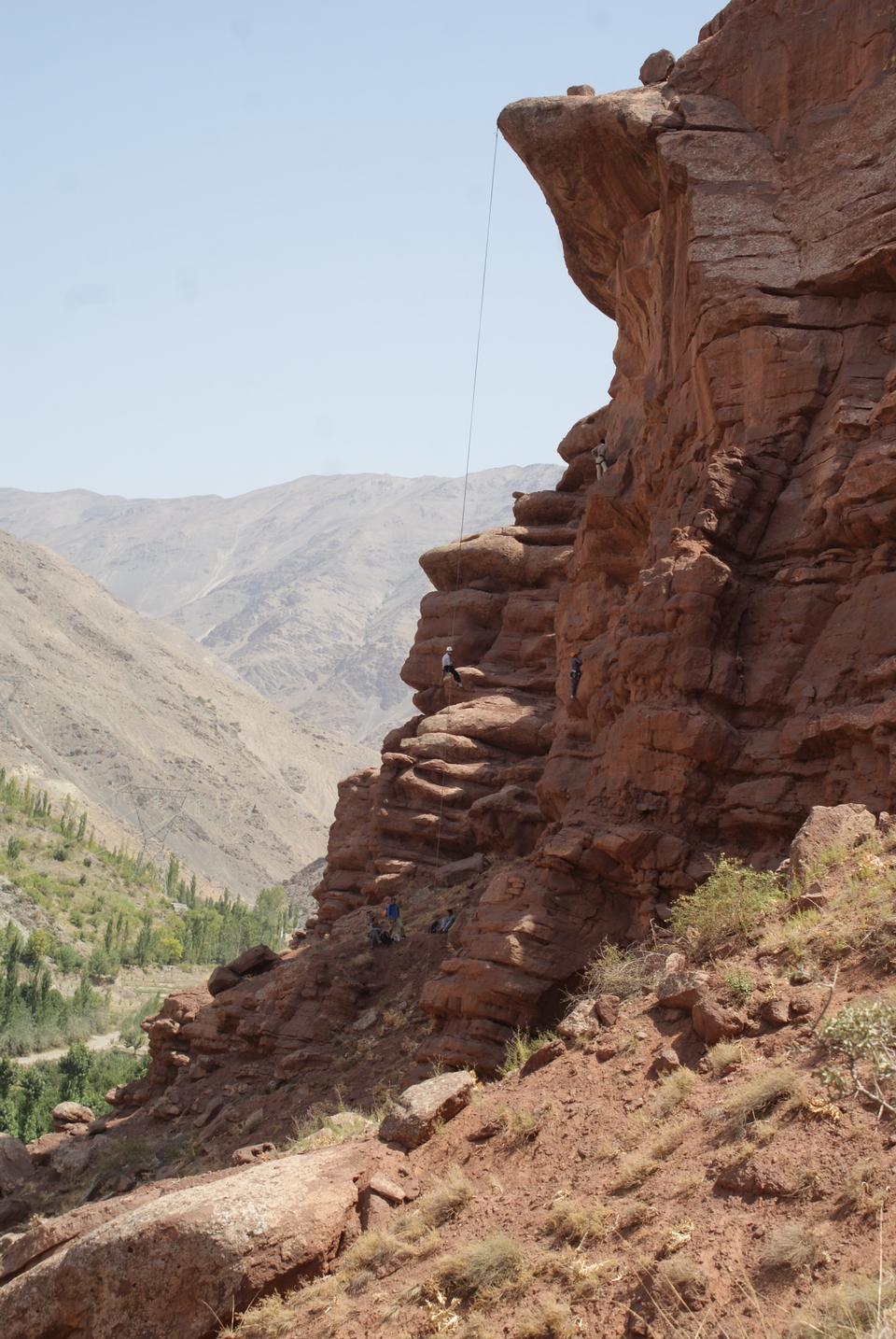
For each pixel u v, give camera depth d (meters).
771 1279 8.17
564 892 20.69
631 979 14.55
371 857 38.91
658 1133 10.55
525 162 28.22
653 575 21.23
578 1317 8.73
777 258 22.77
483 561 40.34
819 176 22.97
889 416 20.17
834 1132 9.27
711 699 20.25
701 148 24.31
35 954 128.00
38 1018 101.44
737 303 22.48
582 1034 13.24
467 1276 9.77
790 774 19.25
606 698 22.72
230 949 150.50
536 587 40.22
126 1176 26.72
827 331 22.05
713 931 13.77
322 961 28.98
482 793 35.56
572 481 41.25
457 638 39.81
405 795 36.62
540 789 23.94
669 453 24.62
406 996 27.39
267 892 169.50
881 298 21.77
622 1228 9.45
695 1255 8.64
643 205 27.64
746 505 21.33
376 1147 12.59
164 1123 29.12
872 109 22.59
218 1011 30.56
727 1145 9.80
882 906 12.09
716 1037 11.52
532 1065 13.33
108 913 157.12
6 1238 15.58
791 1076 10.09
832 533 20.28
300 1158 12.37
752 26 24.83
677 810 19.86
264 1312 10.56
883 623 19.20
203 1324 10.67
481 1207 10.87
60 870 167.38
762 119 24.33
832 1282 7.86
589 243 30.00
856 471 19.73
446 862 35.38
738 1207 8.99
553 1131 11.55
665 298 25.78
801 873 14.34
